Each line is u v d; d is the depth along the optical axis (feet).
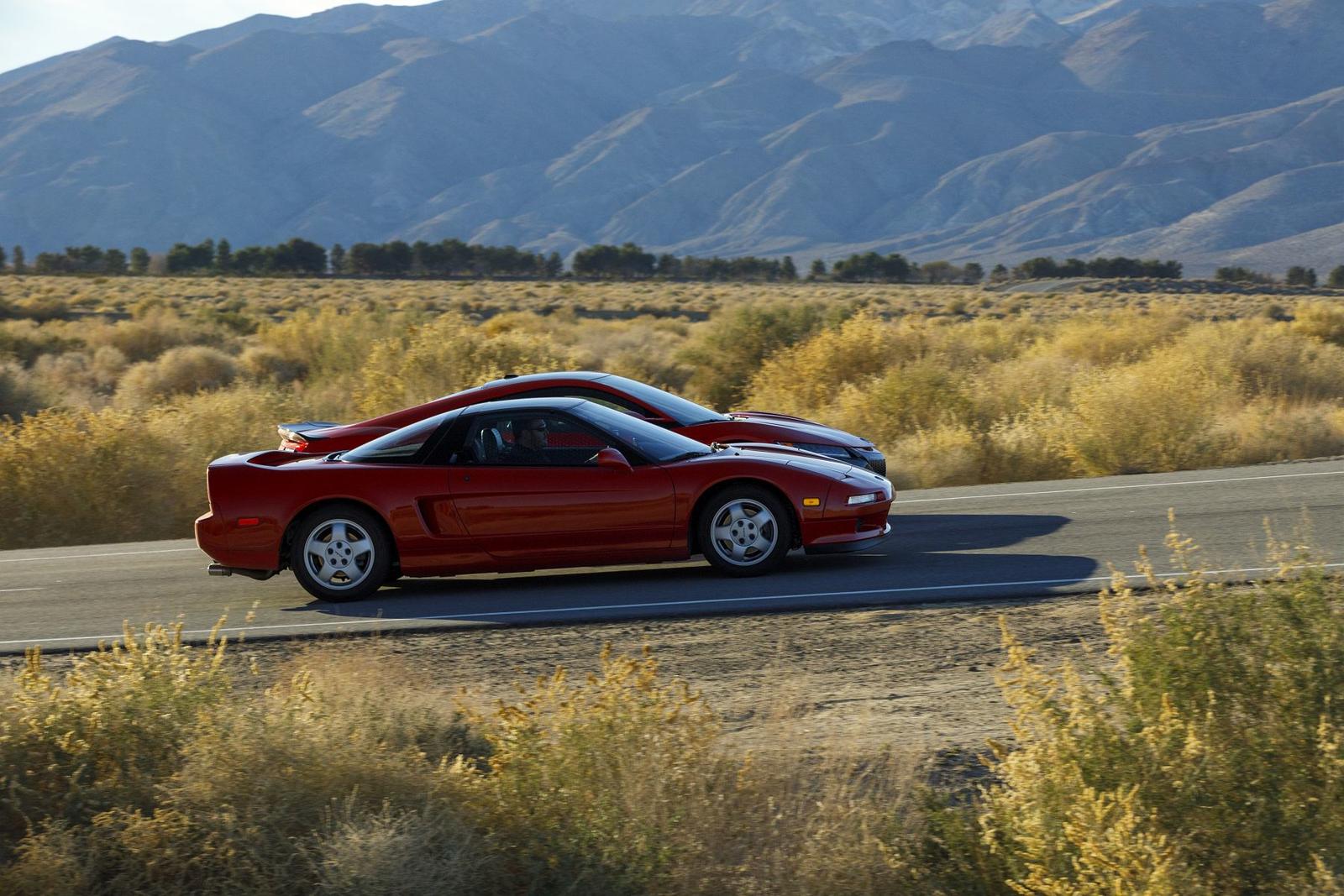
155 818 20.98
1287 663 20.48
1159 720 20.07
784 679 30.99
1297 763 19.44
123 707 24.17
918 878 19.71
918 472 69.51
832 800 21.49
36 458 67.77
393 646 35.81
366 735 24.35
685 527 41.29
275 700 25.04
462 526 41.22
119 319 267.18
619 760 21.54
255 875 19.85
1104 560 41.91
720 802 20.98
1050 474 71.61
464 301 363.97
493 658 34.19
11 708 24.48
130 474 68.80
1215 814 18.79
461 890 19.57
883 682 30.40
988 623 34.73
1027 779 19.94
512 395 48.85
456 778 22.25
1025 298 404.36
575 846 20.07
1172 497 55.06
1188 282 531.09
